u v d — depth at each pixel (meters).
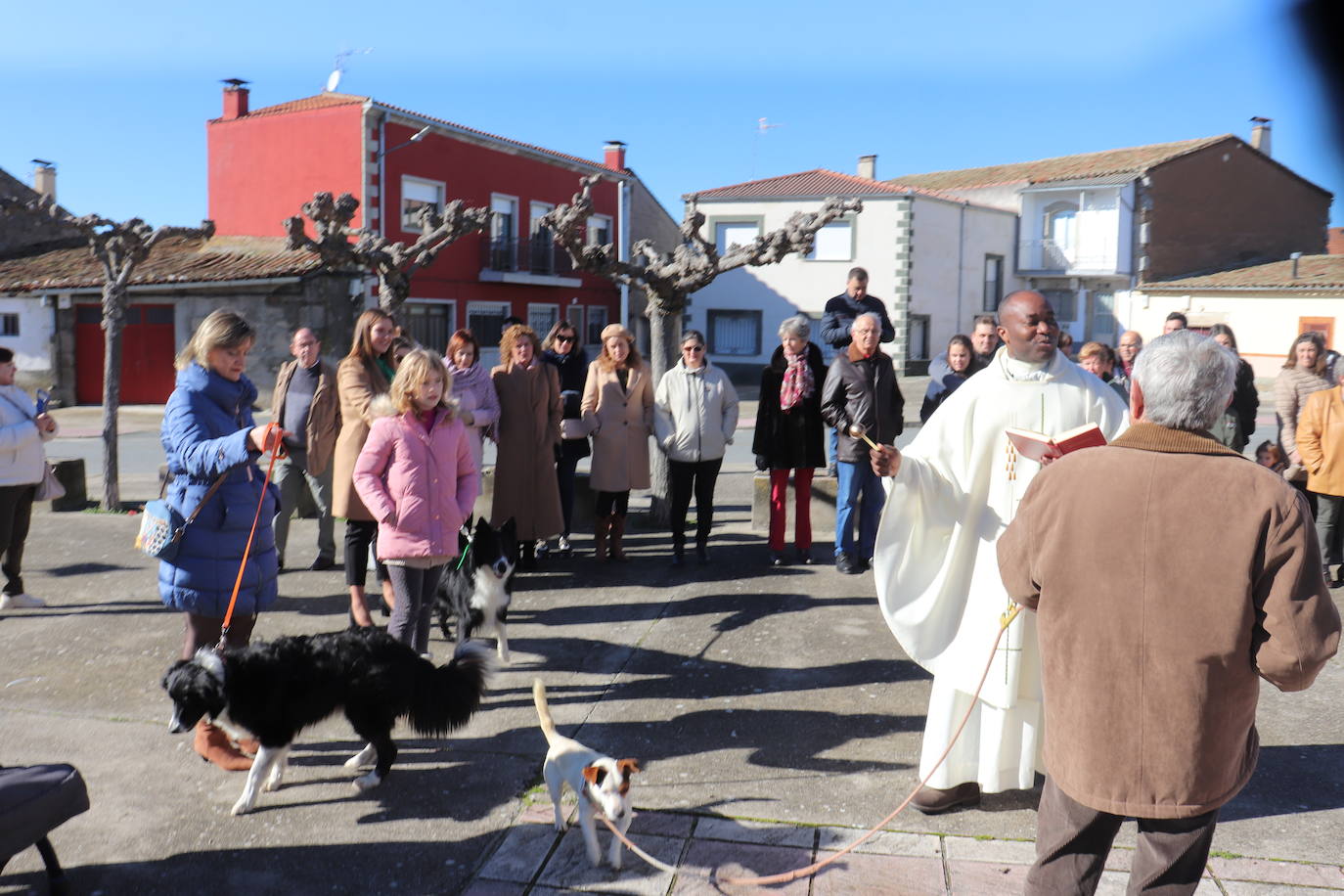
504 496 7.42
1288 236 40.41
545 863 3.58
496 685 5.35
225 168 27.73
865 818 3.88
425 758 4.46
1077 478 2.50
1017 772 3.89
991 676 3.76
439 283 28.27
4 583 7.31
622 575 7.53
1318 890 3.36
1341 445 6.74
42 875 3.50
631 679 5.41
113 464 10.82
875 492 7.52
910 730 4.70
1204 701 2.36
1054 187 37.09
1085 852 2.58
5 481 6.36
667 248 38.94
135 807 4.00
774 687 5.26
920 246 34.03
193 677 3.74
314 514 9.75
